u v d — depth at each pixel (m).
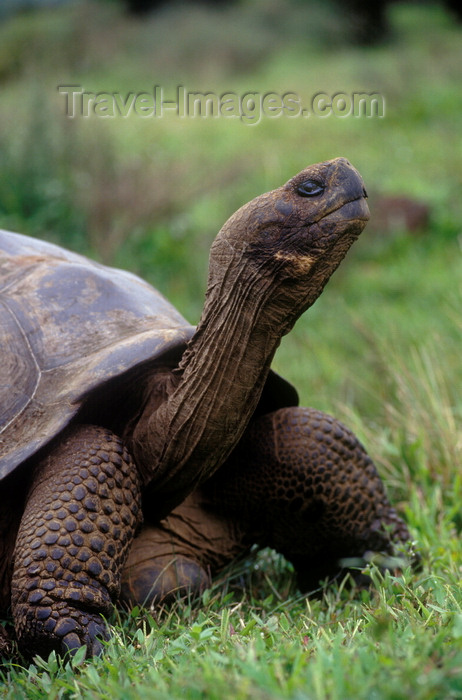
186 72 49.44
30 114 21.78
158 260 20.14
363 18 57.66
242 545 8.30
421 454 10.61
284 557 8.53
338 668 4.65
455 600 6.28
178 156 28.94
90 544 6.54
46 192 19.80
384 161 28.64
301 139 33.12
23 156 20.05
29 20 64.00
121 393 7.42
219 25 59.34
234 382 6.84
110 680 5.32
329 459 8.00
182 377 6.99
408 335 14.73
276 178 25.36
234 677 4.78
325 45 57.31
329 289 19.61
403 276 19.67
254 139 33.97
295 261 6.50
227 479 8.16
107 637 6.44
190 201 22.67
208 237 21.44
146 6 67.44
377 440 11.14
